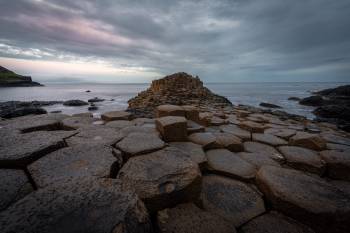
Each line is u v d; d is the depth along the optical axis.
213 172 2.50
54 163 1.86
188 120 4.36
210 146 3.15
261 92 51.00
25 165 1.91
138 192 1.52
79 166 1.83
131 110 8.77
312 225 1.64
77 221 1.10
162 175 1.72
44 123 3.22
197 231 1.37
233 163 2.64
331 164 2.72
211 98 13.70
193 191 1.72
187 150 2.79
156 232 1.42
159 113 4.21
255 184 2.28
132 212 1.20
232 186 2.19
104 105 23.12
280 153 3.22
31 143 2.21
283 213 1.79
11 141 2.28
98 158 1.98
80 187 1.36
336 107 15.55
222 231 1.39
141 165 1.90
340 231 1.59
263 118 6.83
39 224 1.07
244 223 1.68
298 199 1.73
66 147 2.21
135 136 2.74
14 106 19.62
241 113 7.26
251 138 4.04
